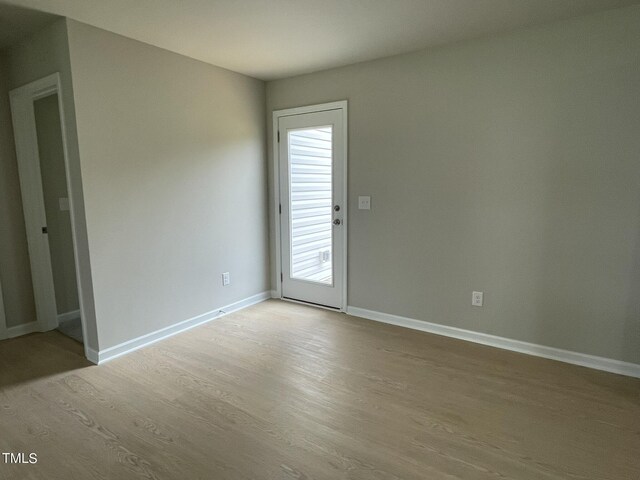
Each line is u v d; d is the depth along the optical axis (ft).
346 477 5.67
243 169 12.72
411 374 8.67
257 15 8.04
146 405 7.50
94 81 8.68
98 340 9.16
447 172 10.19
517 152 9.23
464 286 10.33
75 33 8.29
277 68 11.72
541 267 9.25
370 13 7.97
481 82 9.46
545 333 9.38
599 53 8.12
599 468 5.83
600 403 7.47
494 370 8.81
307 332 11.07
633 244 8.20
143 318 10.11
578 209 8.68
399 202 11.04
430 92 10.17
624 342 8.50
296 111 12.62
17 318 10.87
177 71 10.43
